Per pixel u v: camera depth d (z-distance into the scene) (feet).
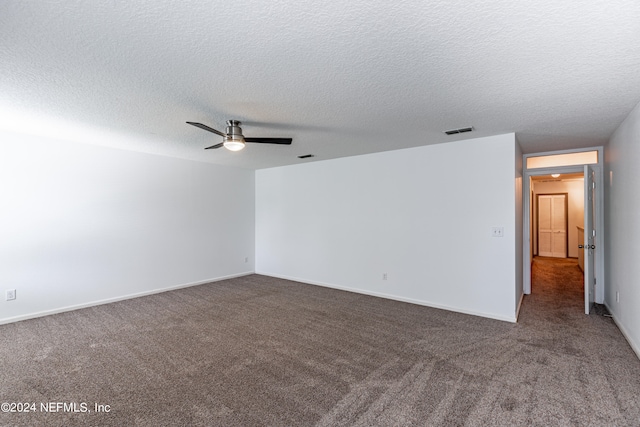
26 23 4.97
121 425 6.20
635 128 9.04
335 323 11.86
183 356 9.16
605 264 13.88
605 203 13.78
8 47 5.71
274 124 10.69
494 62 6.32
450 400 6.95
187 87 7.59
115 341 10.23
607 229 13.47
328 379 7.86
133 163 15.43
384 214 15.52
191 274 17.99
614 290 12.03
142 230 15.80
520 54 5.98
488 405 6.75
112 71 6.74
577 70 6.64
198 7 4.63
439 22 4.99
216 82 7.32
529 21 4.95
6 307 11.82
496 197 12.32
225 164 19.47
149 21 4.97
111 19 4.91
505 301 12.12
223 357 9.09
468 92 7.90
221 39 5.53
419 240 14.35
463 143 13.09
